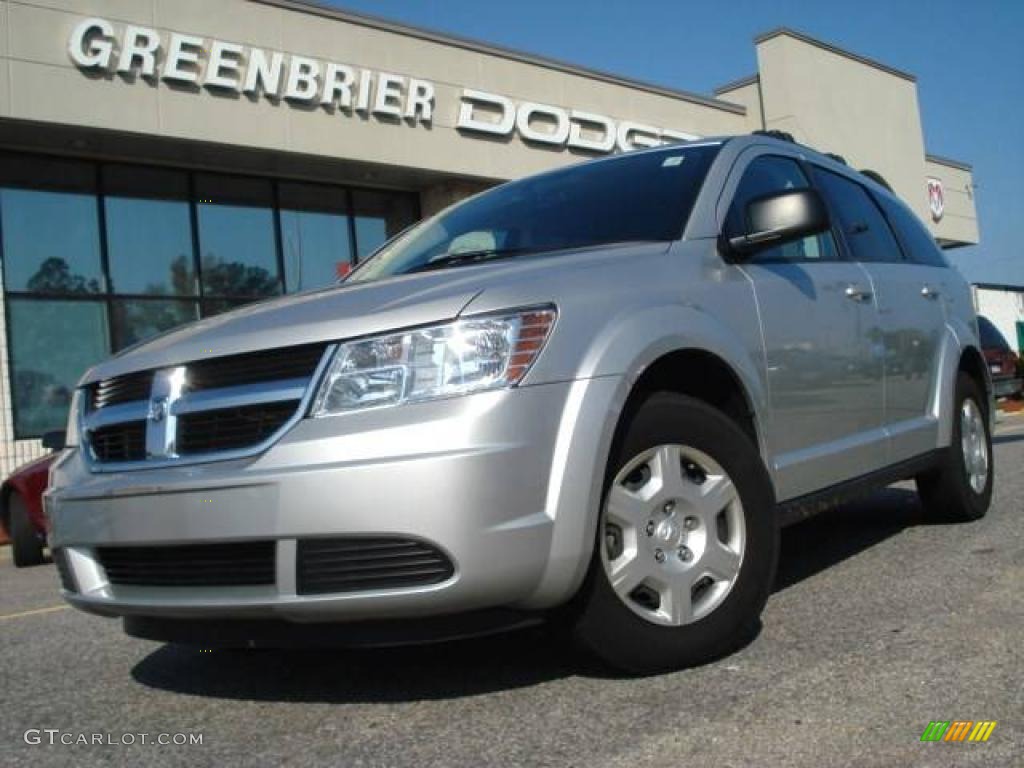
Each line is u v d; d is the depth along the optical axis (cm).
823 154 512
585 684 317
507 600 286
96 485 320
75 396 365
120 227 1408
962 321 570
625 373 308
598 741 270
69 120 1239
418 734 287
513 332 293
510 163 1688
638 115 1900
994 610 374
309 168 1533
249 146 1387
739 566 340
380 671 352
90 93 1255
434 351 288
